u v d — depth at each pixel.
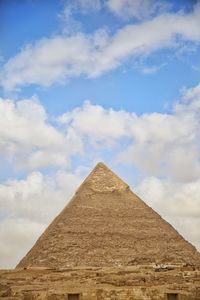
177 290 95.94
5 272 170.25
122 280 123.12
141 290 93.00
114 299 91.25
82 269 178.38
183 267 170.88
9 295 96.25
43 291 95.69
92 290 93.75
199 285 106.88
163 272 142.62
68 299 90.50
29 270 178.38
